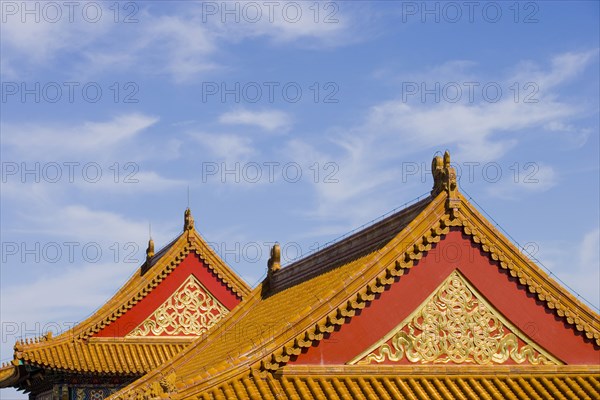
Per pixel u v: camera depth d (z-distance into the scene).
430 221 36.84
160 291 63.31
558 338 37.50
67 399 59.50
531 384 36.56
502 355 36.84
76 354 60.16
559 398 35.88
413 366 35.75
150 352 61.59
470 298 36.94
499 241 37.41
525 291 37.53
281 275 53.59
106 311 62.34
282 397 33.66
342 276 39.81
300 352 35.06
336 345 35.44
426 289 36.50
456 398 35.06
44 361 58.59
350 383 34.88
